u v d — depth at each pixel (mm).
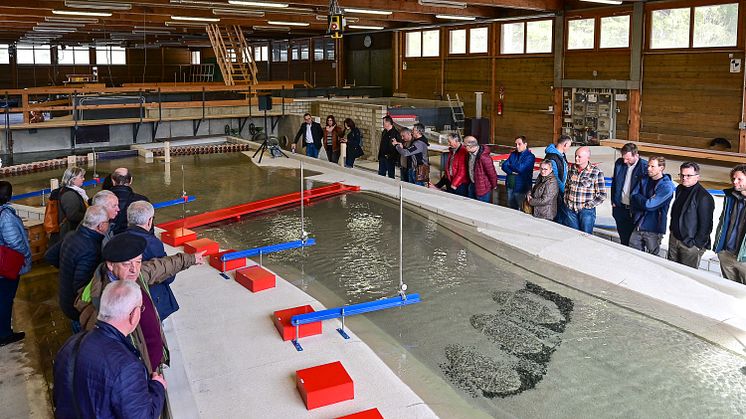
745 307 5117
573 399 3840
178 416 3463
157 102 16797
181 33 25938
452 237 7250
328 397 3637
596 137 16578
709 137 13992
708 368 4223
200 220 7945
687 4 14031
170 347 4336
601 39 16250
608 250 6340
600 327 4859
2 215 5211
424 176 10320
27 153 14805
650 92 15141
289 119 18219
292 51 30125
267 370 4062
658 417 3662
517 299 5410
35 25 21734
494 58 19469
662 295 5410
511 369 4211
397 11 16172
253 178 11031
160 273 3939
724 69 13516
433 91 22203
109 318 2670
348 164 12680
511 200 8812
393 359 4324
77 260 3928
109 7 14117
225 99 18516
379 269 6188
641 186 6648
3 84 32250
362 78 25750
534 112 18453
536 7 16500
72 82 28828
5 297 5242
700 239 5957
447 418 3625
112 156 14055
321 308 5137
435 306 5246
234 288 5566
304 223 7965
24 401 4461
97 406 2590
